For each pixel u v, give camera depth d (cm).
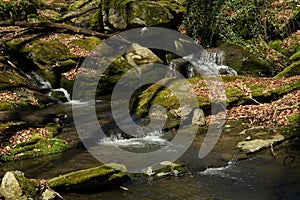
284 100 1202
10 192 654
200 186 731
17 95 1347
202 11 1845
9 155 909
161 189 723
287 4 1820
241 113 1170
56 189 701
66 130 1095
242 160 849
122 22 1819
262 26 1781
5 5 1747
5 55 1567
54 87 1542
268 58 1656
